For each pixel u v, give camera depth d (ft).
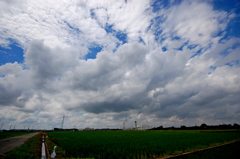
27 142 80.23
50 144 81.00
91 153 50.03
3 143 76.84
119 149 55.77
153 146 63.57
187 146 63.21
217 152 52.95
